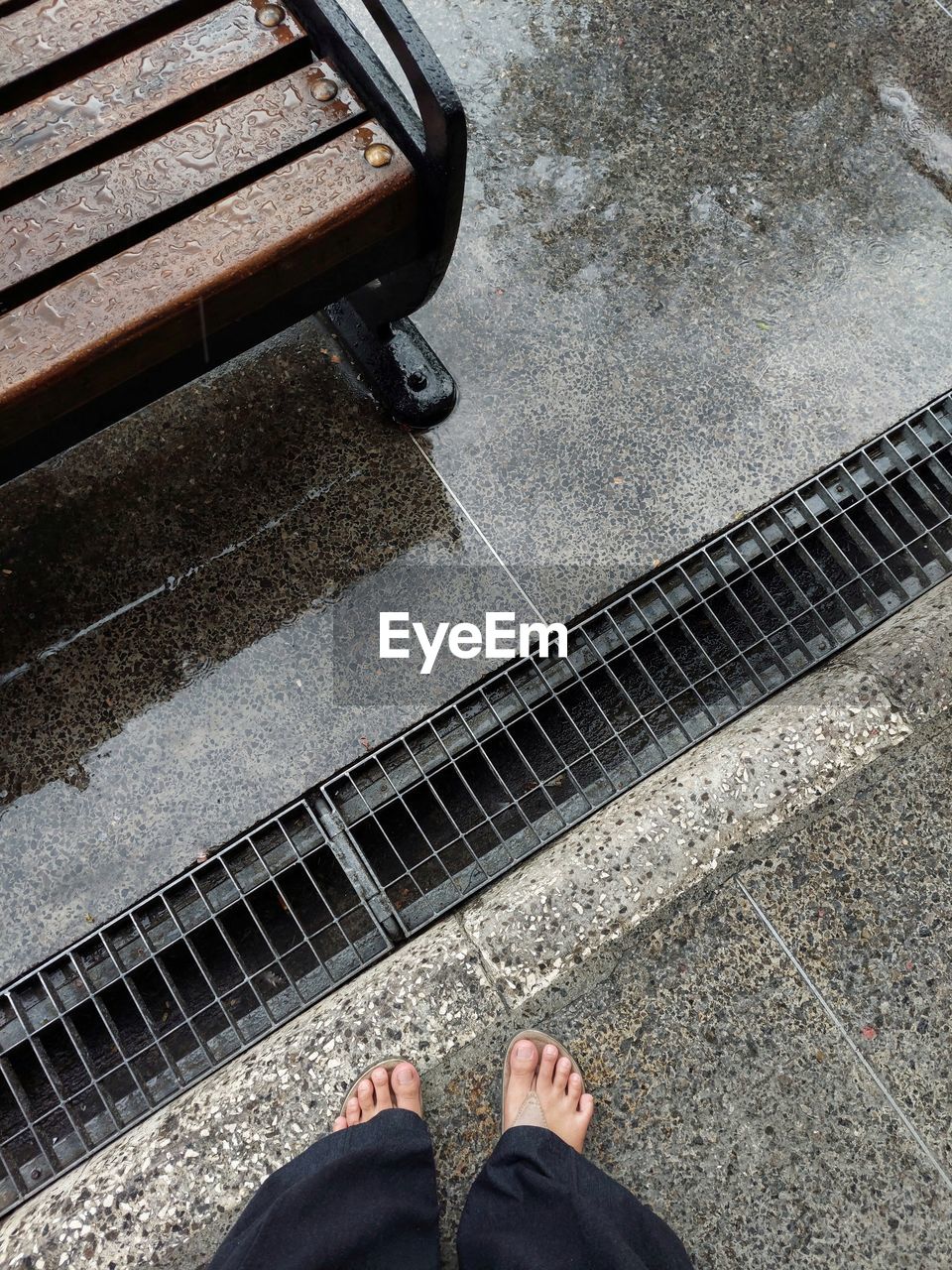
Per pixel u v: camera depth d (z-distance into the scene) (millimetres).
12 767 1767
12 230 1286
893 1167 1569
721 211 2234
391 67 2283
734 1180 1559
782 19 2398
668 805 1699
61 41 1367
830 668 1905
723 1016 1630
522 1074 1549
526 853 1806
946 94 2391
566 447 2025
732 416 2088
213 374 1978
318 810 1802
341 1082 1521
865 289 2215
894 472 2113
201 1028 1799
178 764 1793
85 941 1706
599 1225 1394
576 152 2240
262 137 1351
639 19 2355
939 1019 1646
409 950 1665
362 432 1981
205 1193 1442
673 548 1996
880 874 1708
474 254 2135
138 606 1855
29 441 1352
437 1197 1552
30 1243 1418
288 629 1870
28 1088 1743
